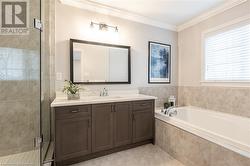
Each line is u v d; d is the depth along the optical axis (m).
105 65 2.75
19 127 2.04
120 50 2.91
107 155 2.19
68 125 1.89
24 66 2.08
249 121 2.12
